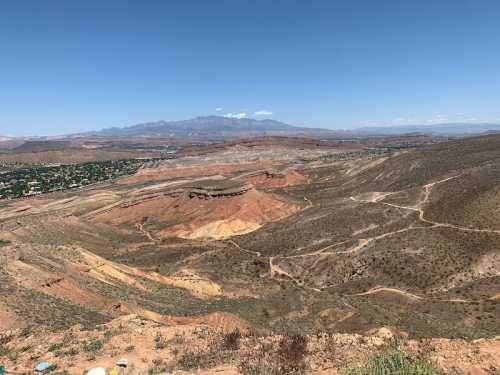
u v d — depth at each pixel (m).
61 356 15.15
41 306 24.98
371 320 36.44
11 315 22.41
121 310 30.17
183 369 13.63
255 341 16.16
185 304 37.47
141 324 19.31
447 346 14.12
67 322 23.52
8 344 17.16
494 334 33.03
